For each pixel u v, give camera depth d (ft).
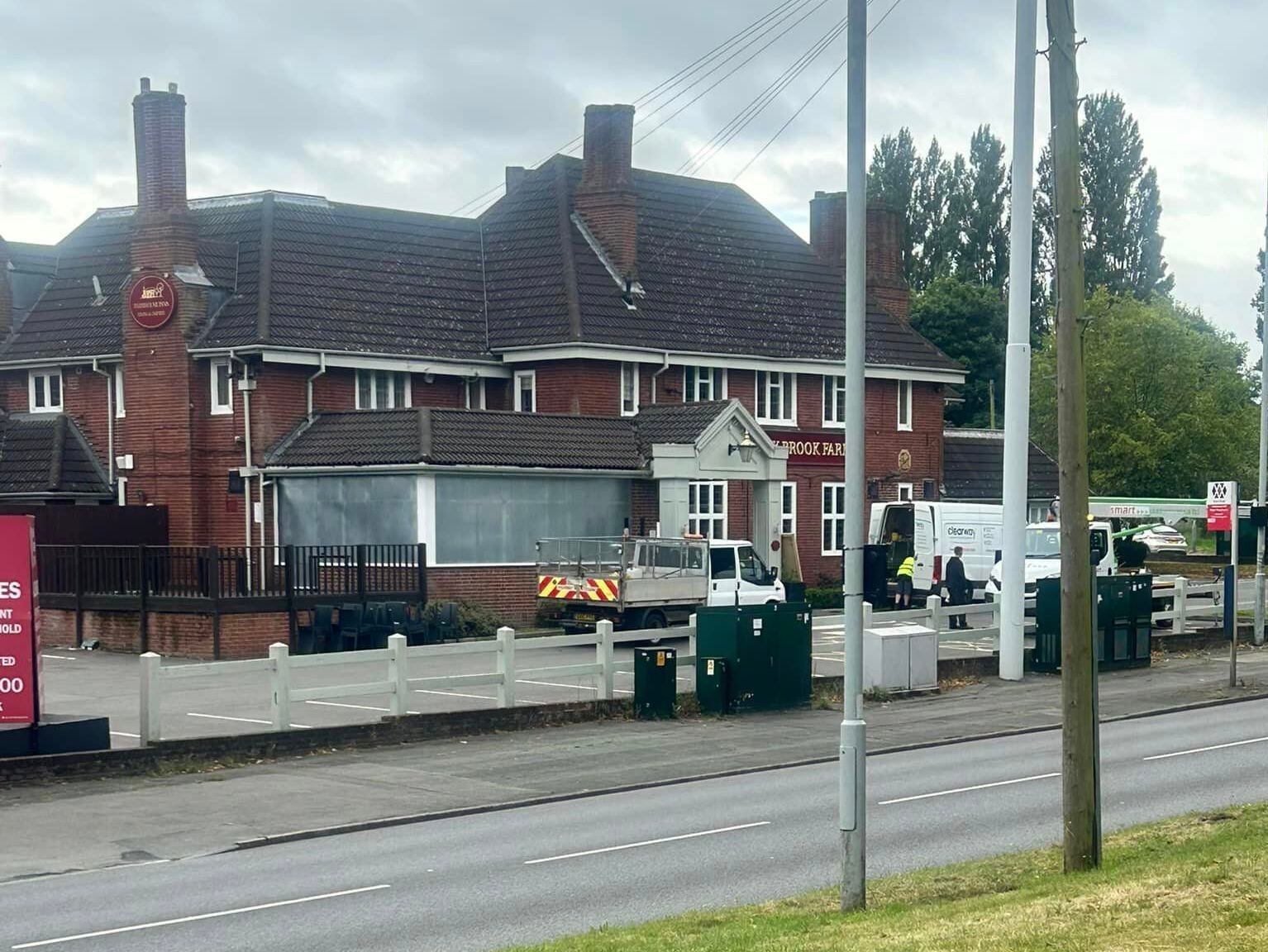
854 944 31.53
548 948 33.86
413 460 127.24
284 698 70.49
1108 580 102.89
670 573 115.96
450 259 159.63
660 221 169.48
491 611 130.11
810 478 167.63
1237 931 29.32
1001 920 32.91
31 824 55.26
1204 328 299.99
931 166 338.13
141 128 142.82
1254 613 130.11
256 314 139.44
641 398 153.79
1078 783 40.45
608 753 71.77
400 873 46.50
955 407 293.84
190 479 140.46
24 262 160.97
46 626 117.70
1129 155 315.99
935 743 75.41
